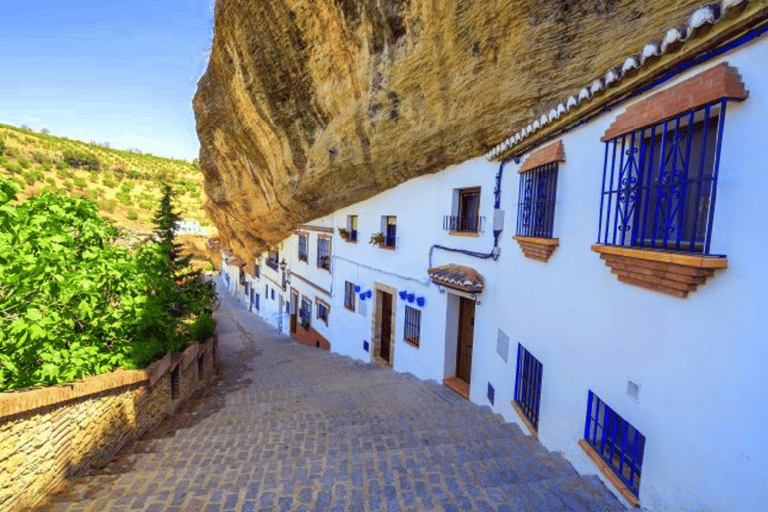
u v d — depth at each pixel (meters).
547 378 4.61
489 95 5.84
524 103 5.40
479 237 7.07
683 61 2.72
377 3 7.13
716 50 2.46
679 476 2.61
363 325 11.59
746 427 2.15
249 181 15.96
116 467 4.60
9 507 3.37
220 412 7.08
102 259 5.08
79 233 5.42
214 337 10.80
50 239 4.32
